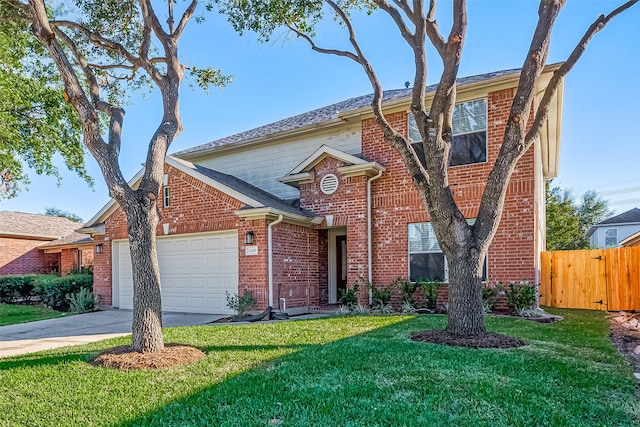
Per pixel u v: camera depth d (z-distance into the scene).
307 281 12.30
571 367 5.13
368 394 4.22
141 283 6.10
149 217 6.22
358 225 11.74
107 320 11.10
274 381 4.67
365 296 11.50
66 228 27.78
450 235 6.81
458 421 3.56
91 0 9.20
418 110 6.87
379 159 12.05
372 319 9.28
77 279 15.69
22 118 13.48
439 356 5.65
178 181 12.70
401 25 7.29
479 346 6.22
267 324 9.06
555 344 6.43
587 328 8.09
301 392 4.29
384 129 7.31
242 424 3.56
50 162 14.88
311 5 9.03
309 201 12.69
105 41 7.62
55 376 5.12
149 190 6.24
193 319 10.84
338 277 14.20
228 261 11.78
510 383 4.52
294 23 9.19
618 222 33.81
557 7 6.36
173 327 9.09
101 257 14.45
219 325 9.30
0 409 4.04
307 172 12.64
